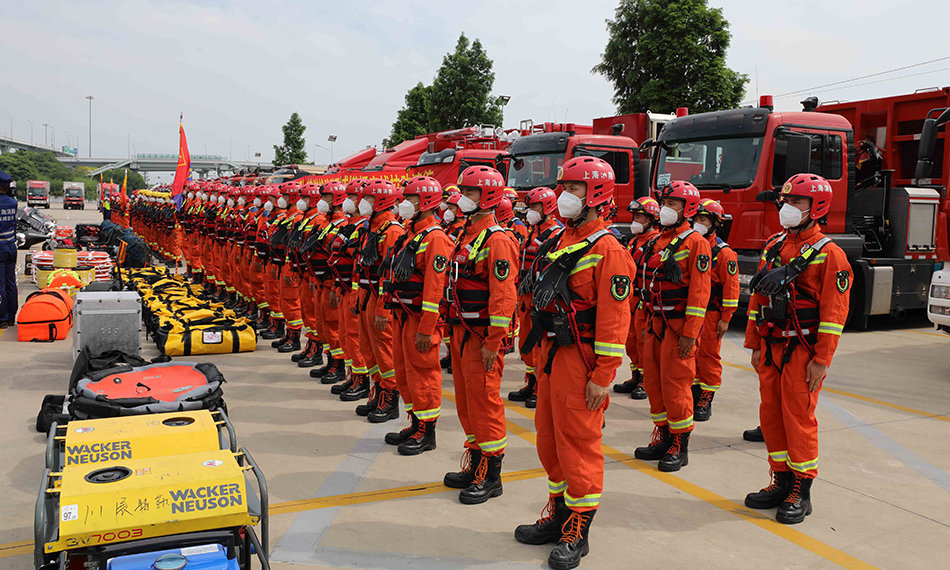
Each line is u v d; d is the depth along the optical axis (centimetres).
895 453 554
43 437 553
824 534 411
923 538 406
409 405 561
